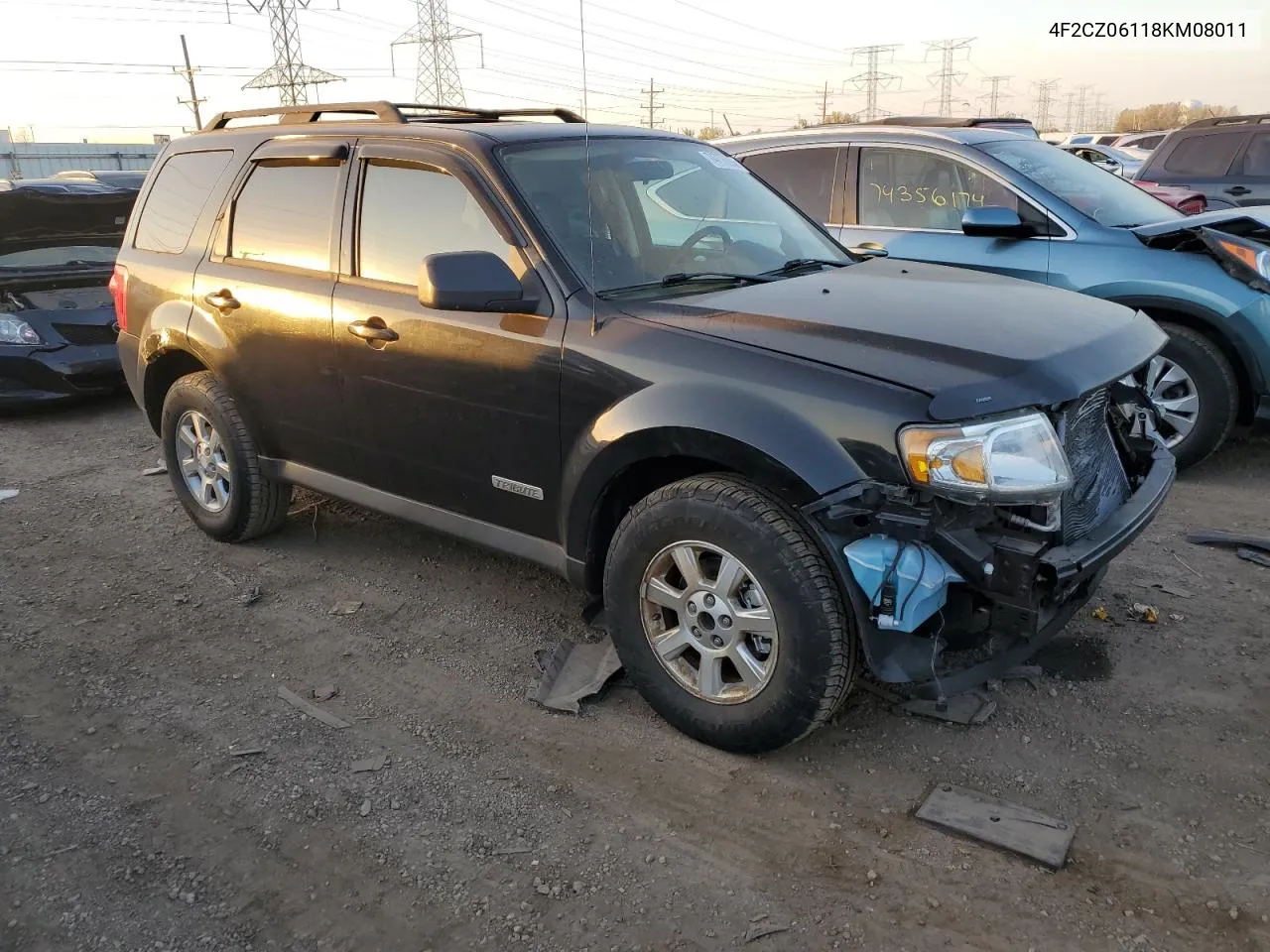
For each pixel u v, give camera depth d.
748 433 2.81
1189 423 5.38
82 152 37.19
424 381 3.70
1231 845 2.66
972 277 3.87
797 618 2.82
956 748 3.14
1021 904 2.49
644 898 2.56
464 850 2.75
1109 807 2.84
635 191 3.86
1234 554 4.48
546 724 3.36
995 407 2.67
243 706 3.51
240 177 4.55
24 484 6.13
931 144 6.20
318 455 4.34
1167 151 11.52
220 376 4.55
